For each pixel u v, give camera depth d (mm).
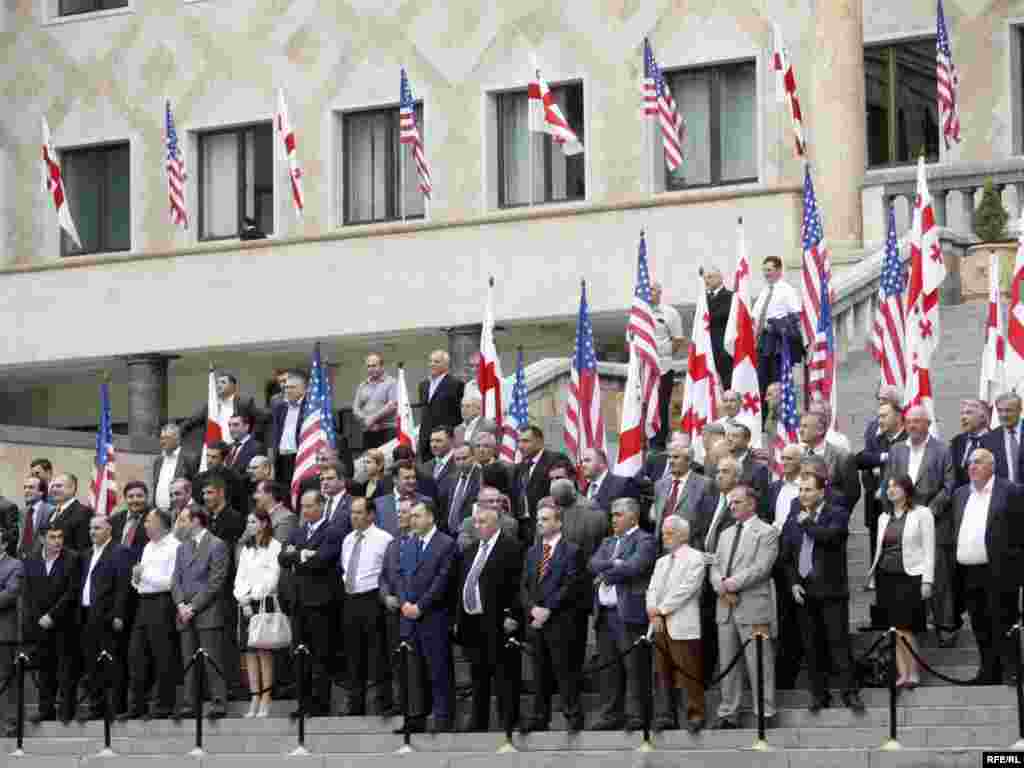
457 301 42438
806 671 24859
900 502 23594
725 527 24359
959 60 40625
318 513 26469
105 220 47250
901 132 41500
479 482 26922
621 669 24547
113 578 27438
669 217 40312
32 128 47688
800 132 37594
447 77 44031
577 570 24609
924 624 23594
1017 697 22469
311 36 45312
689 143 41938
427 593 25141
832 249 37844
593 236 41062
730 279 39719
